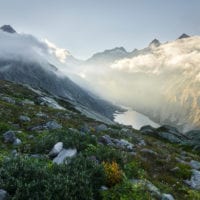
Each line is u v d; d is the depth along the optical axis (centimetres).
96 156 1420
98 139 2073
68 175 1116
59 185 1007
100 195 1084
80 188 1032
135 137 2864
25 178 1037
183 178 1714
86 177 1119
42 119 2786
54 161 1422
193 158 2820
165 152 2420
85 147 1548
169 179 1572
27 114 2941
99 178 1155
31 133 2214
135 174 1337
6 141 1862
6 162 1154
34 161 1276
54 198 961
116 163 1316
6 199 920
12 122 2508
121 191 1115
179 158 2325
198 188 1603
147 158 1914
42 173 1088
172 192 1361
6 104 3328
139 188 1159
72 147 1519
